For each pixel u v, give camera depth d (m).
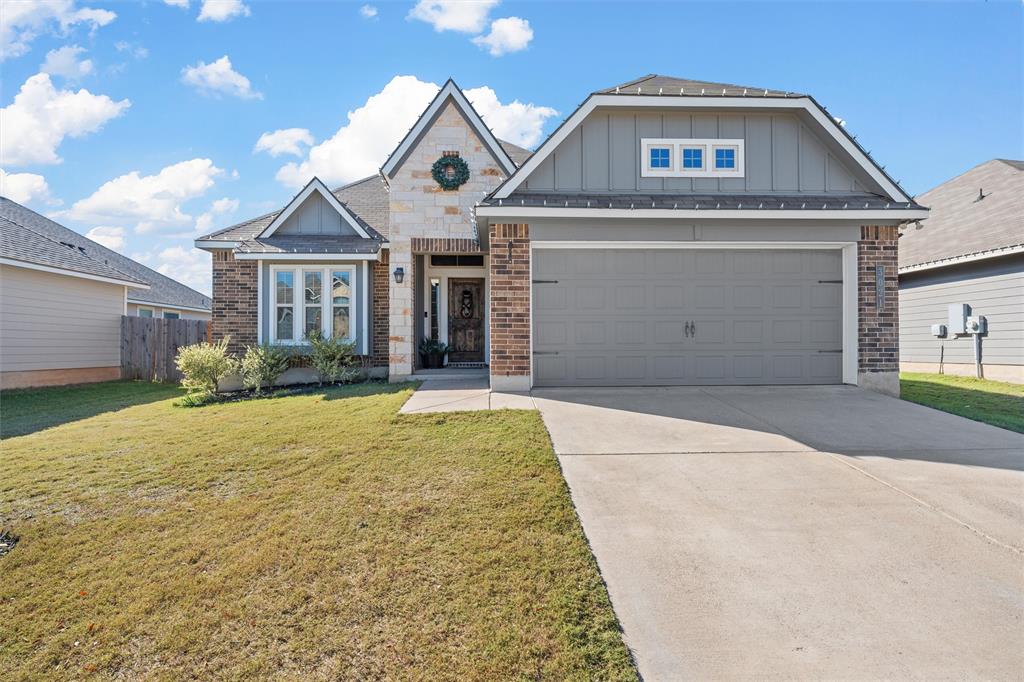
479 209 8.02
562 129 8.65
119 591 3.08
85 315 14.60
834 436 5.73
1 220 14.48
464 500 4.10
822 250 8.70
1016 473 4.62
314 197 13.02
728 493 4.22
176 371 14.44
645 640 2.55
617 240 8.38
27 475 5.08
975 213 13.84
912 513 3.85
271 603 2.91
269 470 5.02
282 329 12.20
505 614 2.74
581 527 3.66
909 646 2.49
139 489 4.65
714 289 8.68
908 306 14.41
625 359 8.64
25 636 2.73
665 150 8.91
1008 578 3.03
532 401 7.49
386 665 2.43
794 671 2.35
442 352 12.68
